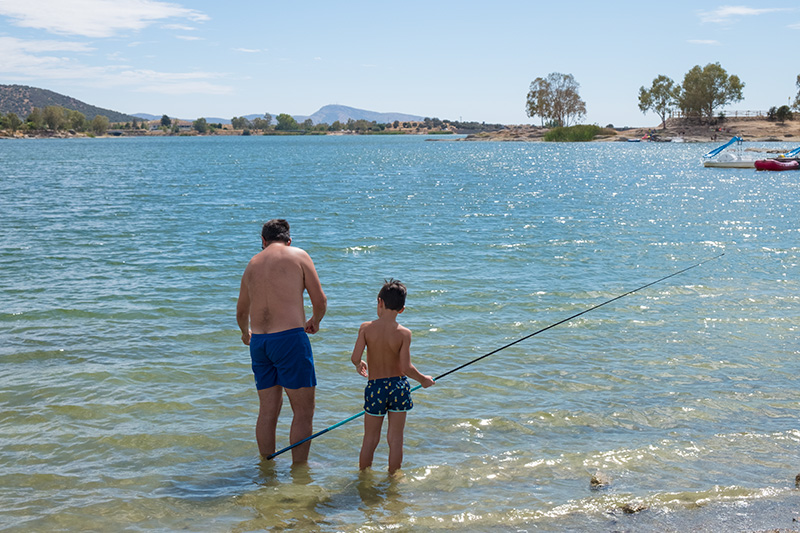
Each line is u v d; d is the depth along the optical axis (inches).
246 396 259.3
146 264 533.0
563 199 1145.4
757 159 2066.9
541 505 177.0
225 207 1002.1
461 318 375.6
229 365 294.2
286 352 205.0
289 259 212.2
